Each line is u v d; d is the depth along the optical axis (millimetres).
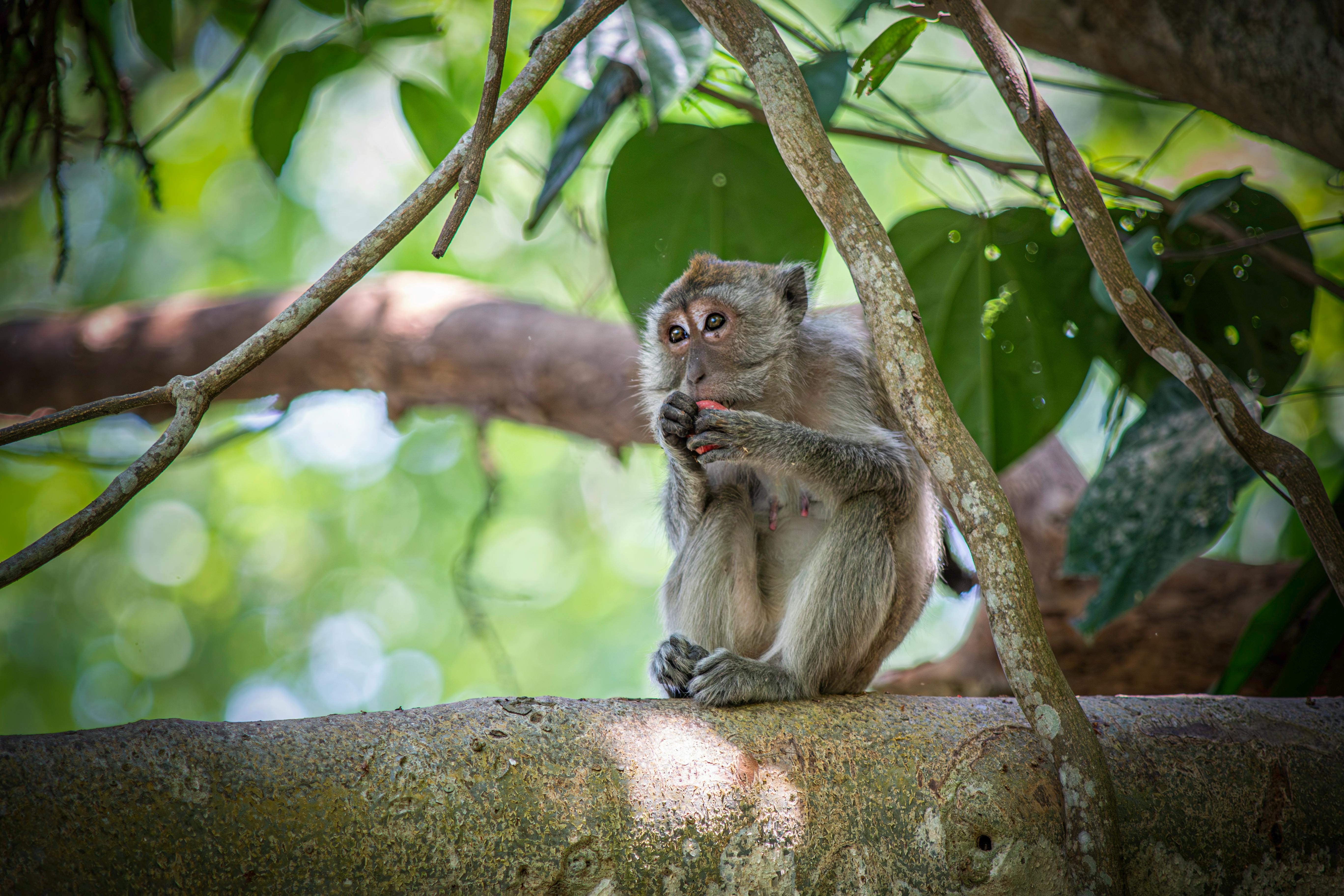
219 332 12234
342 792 4203
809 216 8766
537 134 13109
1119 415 8422
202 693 18781
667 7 6828
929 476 7531
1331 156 6441
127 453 12406
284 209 17047
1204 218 7766
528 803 4395
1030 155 15039
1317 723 5371
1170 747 5145
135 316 12539
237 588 19031
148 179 7422
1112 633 9680
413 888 4188
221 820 4020
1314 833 5059
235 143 16250
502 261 15719
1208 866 4957
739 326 7801
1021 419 8453
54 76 6938
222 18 10289
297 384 12430
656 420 8094
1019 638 4520
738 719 5012
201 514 18641
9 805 3807
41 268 17141
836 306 9664
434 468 18625
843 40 10664
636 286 8953
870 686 8859
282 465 18406
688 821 4531
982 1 5441
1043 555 10164
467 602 10570
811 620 6449
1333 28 6098
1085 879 4395
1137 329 5148
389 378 11898
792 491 7680
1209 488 7152
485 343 11461
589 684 19062
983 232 8328
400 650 19141
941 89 15055
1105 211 5062
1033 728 4547
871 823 4727
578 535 19703
